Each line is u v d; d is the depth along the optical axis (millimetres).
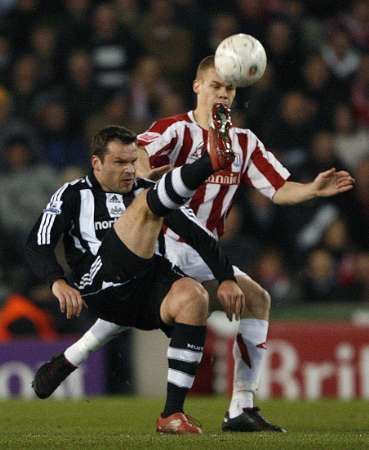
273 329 42750
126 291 24234
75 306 23594
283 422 29109
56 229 24484
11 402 37531
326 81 58969
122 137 24547
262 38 58875
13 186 51406
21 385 42469
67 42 58156
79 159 55344
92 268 24391
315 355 42531
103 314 25062
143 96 55969
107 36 58156
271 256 50688
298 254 52781
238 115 55281
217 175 25953
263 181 26250
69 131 56062
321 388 42531
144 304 24531
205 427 27406
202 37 59062
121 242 23562
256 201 52750
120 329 26344
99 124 55594
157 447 20906
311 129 56344
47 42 58094
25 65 57344
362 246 54906
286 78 58812
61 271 24156
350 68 60375
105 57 57875
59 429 26734
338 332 42594
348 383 42438
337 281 51562
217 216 26266
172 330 24500
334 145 56781
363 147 57156
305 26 63344
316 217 53625
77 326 45031
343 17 64250
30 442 22234
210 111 24734
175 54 58562
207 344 43031
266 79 56562
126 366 43344
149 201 22953
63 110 56031
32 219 51281
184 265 26078
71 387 42750
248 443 21438
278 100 56188
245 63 24266
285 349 42688
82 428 27047
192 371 23703
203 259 23578
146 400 38844
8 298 47344
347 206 54719
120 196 24906
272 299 49938
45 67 57625
